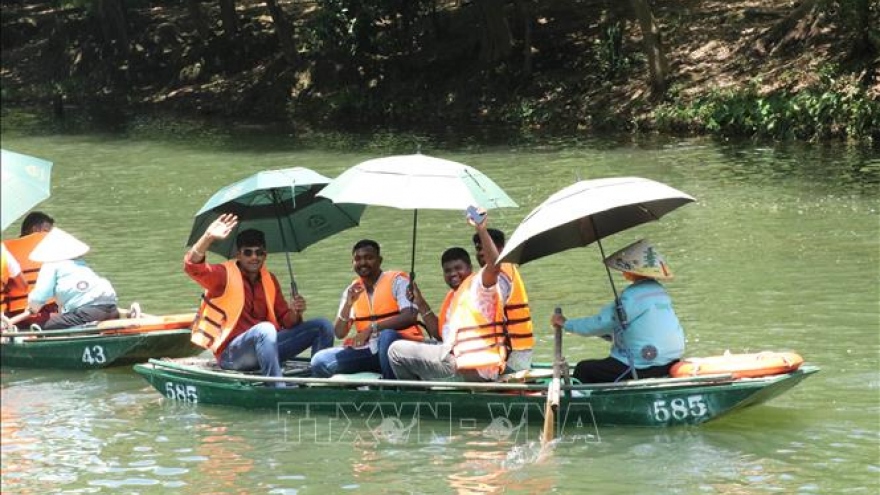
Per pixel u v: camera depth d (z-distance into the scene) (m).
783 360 8.96
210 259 16.89
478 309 9.34
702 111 26.61
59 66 45.09
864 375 10.18
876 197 18.23
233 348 10.11
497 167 23.91
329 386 9.71
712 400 8.93
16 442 9.34
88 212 20.44
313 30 36.22
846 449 8.57
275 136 31.39
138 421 9.83
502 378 9.41
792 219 16.95
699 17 31.45
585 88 30.66
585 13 34.53
